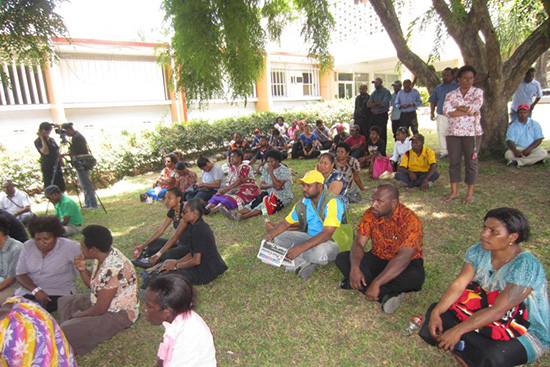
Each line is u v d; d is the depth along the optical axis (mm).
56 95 11797
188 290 1982
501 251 2270
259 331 3143
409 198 6066
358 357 2771
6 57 5141
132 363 2895
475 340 2229
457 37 7414
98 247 2975
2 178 8352
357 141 8898
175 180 7473
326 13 5789
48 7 4805
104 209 7012
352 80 22734
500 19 10148
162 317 1944
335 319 3221
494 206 5320
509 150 7270
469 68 5215
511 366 2180
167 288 1926
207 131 12586
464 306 2441
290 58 18234
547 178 6332
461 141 5473
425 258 4062
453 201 5691
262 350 2908
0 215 3758
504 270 2279
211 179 6961
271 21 6598
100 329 3033
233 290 3805
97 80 12781
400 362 2697
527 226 2160
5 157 8477
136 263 4453
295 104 19625
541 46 7168
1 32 4727
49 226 3357
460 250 4172
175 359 1947
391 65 22422
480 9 6488
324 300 3502
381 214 3105
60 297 3408
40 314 2025
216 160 12117
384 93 9359
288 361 2779
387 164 7438
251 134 14008
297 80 19562
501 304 2150
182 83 6145
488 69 7195
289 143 11688
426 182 6418
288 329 3141
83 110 12742
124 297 3154
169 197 4594
